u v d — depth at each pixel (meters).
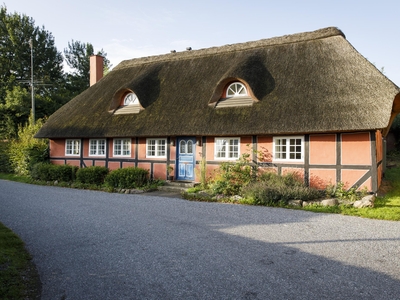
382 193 11.27
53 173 15.79
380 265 4.91
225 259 5.22
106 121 15.88
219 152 13.23
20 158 19.53
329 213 8.34
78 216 8.42
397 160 22.36
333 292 4.08
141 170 13.76
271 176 11.41
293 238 6.26
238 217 8.04
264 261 5.12
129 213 8.73
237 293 4.09
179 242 6.12
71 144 17.59
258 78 12.98
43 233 6.88
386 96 10.21
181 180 14.25
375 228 6.84
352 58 11.99
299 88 11.98
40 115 31.27
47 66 38.31
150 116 14.56
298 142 11.70
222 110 12.96
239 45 16.03
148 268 4.93
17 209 9.36
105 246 5.98
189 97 14.39
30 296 4.12
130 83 15.80
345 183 10.77
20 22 36.09
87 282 4.50
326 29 13.91
